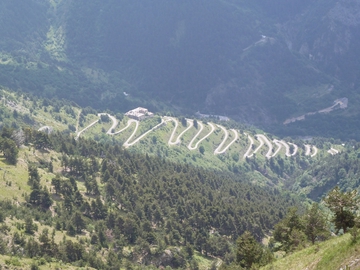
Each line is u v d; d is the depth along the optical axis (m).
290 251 158.62
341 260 98.12
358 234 102.69
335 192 125.62
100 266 199.62
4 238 191.50
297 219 172.00
